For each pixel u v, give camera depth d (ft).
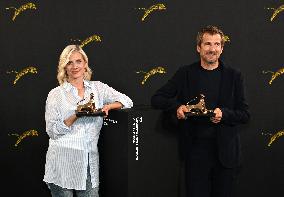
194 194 7.86
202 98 7.43
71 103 7.95
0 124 10.69
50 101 7.93
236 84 7.74
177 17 10.70
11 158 10.79
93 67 10.67
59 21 10.53
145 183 8.08
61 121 7.79
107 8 10.59
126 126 7.86
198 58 10.77
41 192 10.89
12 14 10.48
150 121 8.00
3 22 10.48
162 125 8.11
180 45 10.75
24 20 10.49
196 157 7.84
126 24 10.65
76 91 8.08
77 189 7.98
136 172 7.98
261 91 10.87
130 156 7.91
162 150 8.15
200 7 10.69
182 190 8.42
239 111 7.66
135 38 10.69
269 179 10.99
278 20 10.80
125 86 10.75
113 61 10.69
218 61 7.82
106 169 8.77
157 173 8.15
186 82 7.86
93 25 10.60
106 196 8.82
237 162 7.89
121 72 10.72
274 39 10.82
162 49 10.75
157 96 8.08
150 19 10.68
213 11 10.72
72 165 7.95
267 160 10.96
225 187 7.82
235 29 10.76
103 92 8.54
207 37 7.48
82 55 8.11
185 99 7.88
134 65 10.73
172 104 7.86
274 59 10.85
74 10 10.54
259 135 10.92
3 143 10.75
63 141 7.91
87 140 8.04
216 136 7.73
